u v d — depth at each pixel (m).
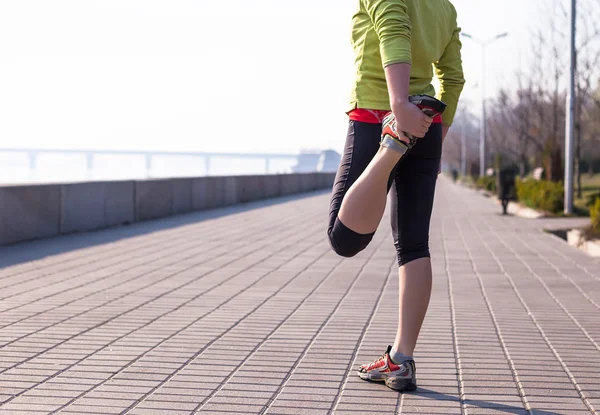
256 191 25.66
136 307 6.11
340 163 3.57
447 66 3.82
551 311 6.14
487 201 28.19
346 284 7.48
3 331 5.16
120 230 13.30
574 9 19.28
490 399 3.70
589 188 36.72
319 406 3.59
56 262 8.85
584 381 4.04
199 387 3.89
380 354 4.60
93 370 4.20
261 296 6.72
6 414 3.45
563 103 31.14
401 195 3.67
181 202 18.17
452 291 7.21
